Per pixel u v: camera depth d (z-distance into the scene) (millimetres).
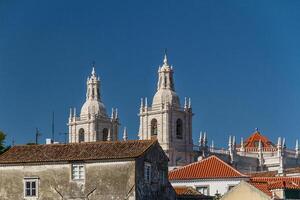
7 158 89438
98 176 85875
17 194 88250
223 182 112188
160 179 90812
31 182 88000
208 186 112875
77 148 89312
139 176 85500
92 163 86312
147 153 87562
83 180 86312
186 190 105312
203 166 116125
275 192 91250
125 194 84562
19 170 88562
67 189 86750
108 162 85750
